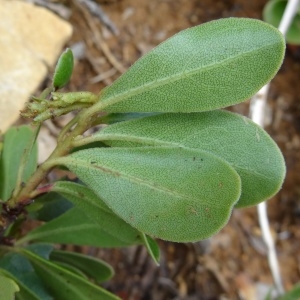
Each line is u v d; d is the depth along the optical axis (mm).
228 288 363
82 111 161
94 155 157
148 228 151
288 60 442
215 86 151
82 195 171
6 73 333
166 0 431
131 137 161
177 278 356
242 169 156
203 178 147
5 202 180
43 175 169
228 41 150
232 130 158
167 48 154
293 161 416
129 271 347
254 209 393
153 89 155
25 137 231
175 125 160
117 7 416
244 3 445
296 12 358
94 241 220
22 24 353
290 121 427
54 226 222
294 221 401
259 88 149
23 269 214
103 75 388
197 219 146
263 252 382
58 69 161
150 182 151
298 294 329
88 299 192
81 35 395
